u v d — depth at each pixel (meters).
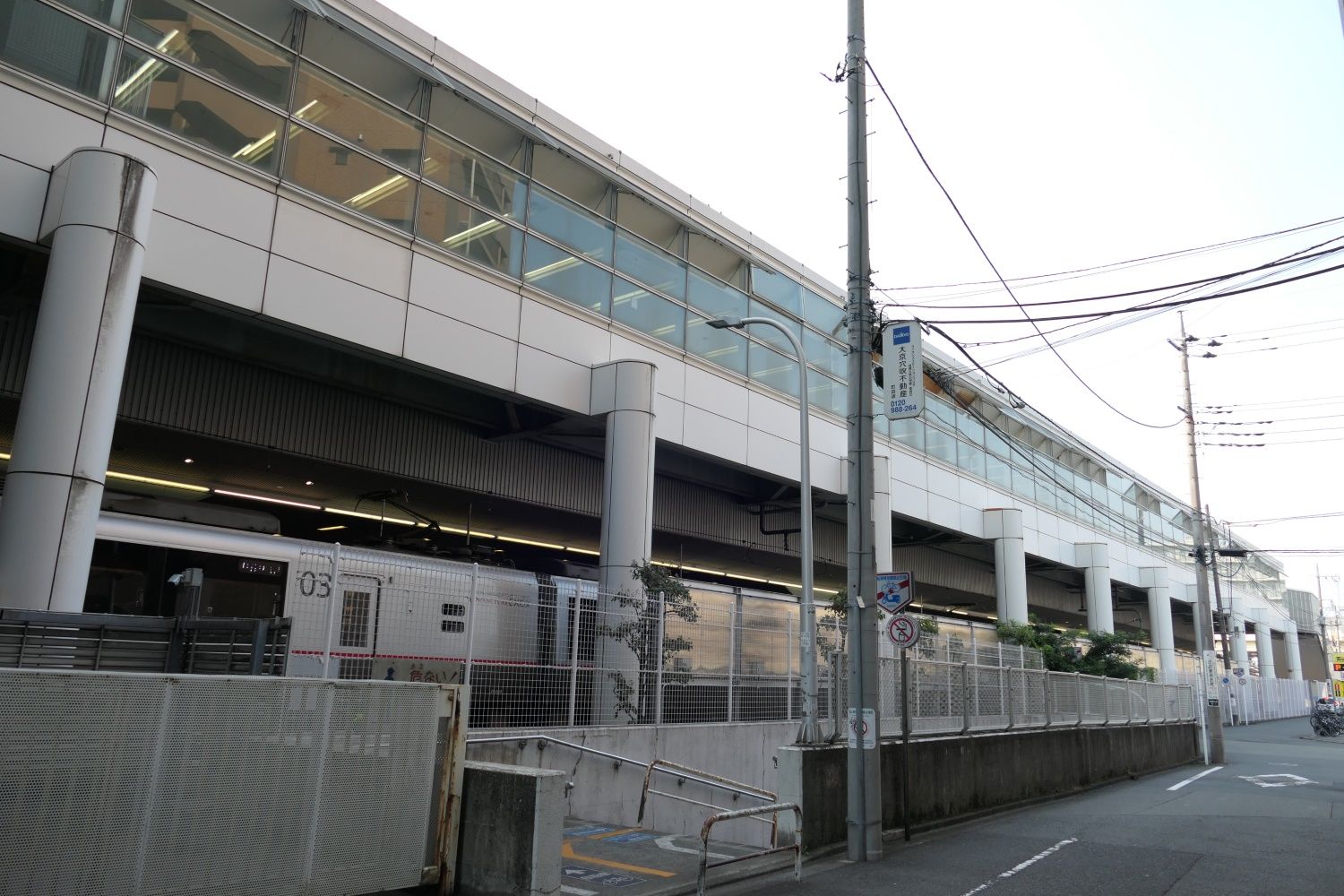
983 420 33.78
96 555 12.16
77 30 12.49
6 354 14.59
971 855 10.85
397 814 7.19
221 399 17.03
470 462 20.97
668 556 30.12
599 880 8.79
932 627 19.03
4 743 5.17
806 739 13.61
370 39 15.56
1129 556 45.56
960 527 31.53
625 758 12.38
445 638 12.05
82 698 5.49
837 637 18.09
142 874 5.64
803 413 16.44
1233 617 58.44
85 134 12.40
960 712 14.84
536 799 7.26
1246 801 16.48
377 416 19.39
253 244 13.86
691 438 20.88
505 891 7.28
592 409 18.45
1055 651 28.52
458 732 7.73
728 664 15.60
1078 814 14.65
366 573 11.84
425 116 16.48
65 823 5.36
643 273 20.41
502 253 17.41
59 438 10.92
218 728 6.10
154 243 12.83
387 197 15.70
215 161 13.57
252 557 13.27
